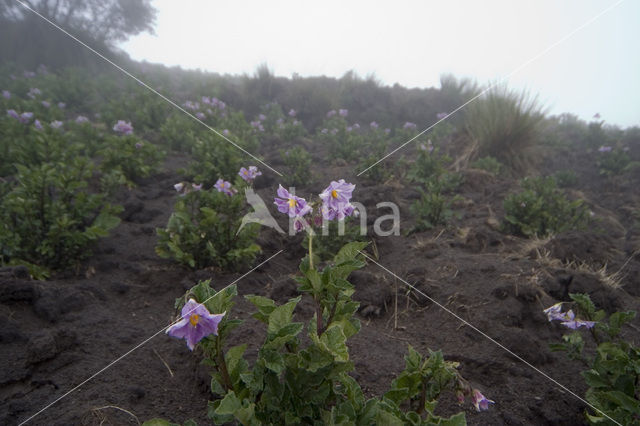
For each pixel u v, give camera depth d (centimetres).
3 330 226
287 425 133
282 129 952
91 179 478
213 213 318
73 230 327
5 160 471
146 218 434
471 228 459
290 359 135
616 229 546
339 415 130
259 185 576
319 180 616
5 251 296
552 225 459
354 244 155
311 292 154
